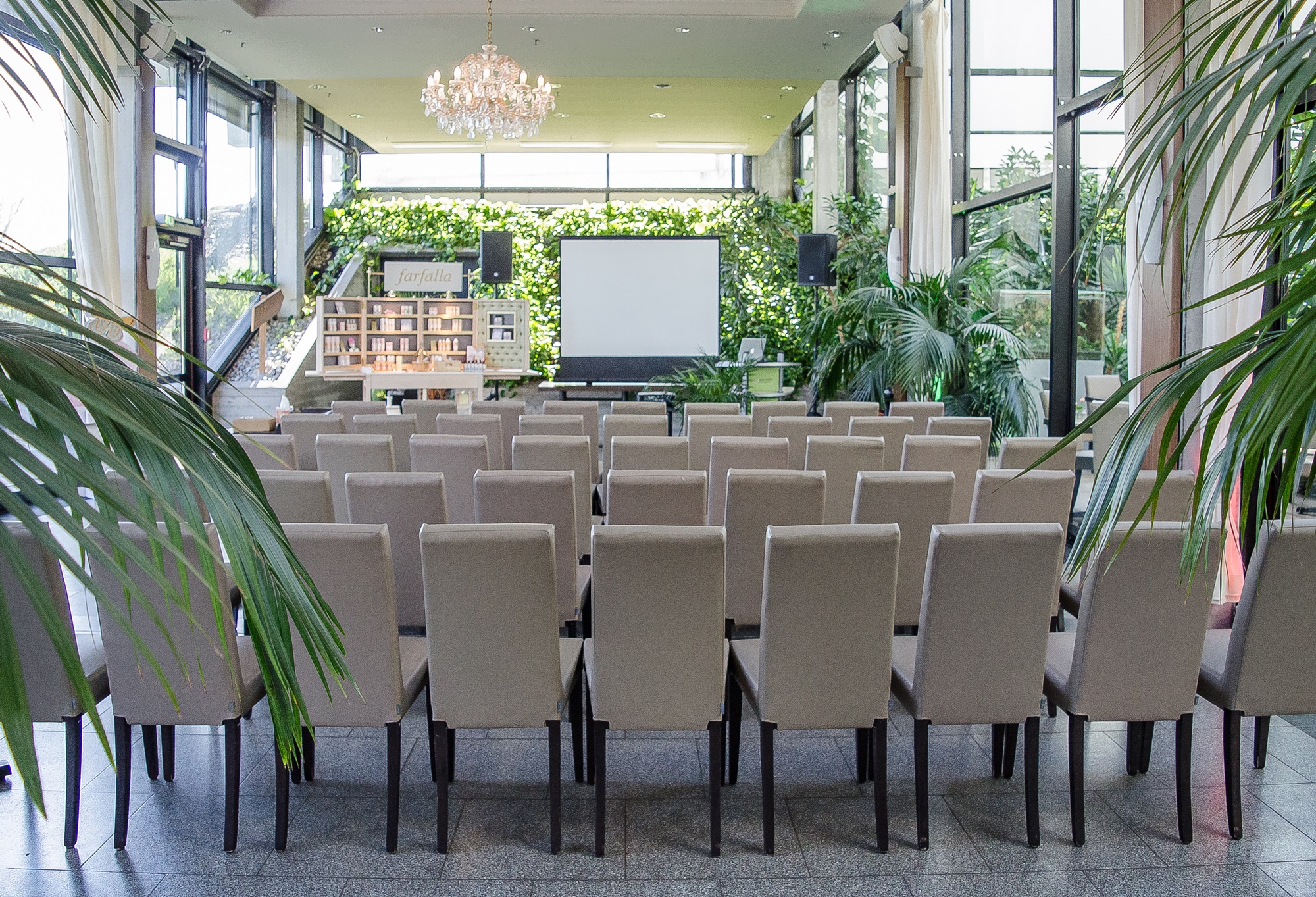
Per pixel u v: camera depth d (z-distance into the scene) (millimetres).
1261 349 1494
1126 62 5285
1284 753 3443
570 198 16547
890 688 2834
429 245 15406
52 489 889
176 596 1000
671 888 2592
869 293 8375
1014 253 8047
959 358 7852
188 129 11141
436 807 3031
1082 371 6980
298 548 2619
